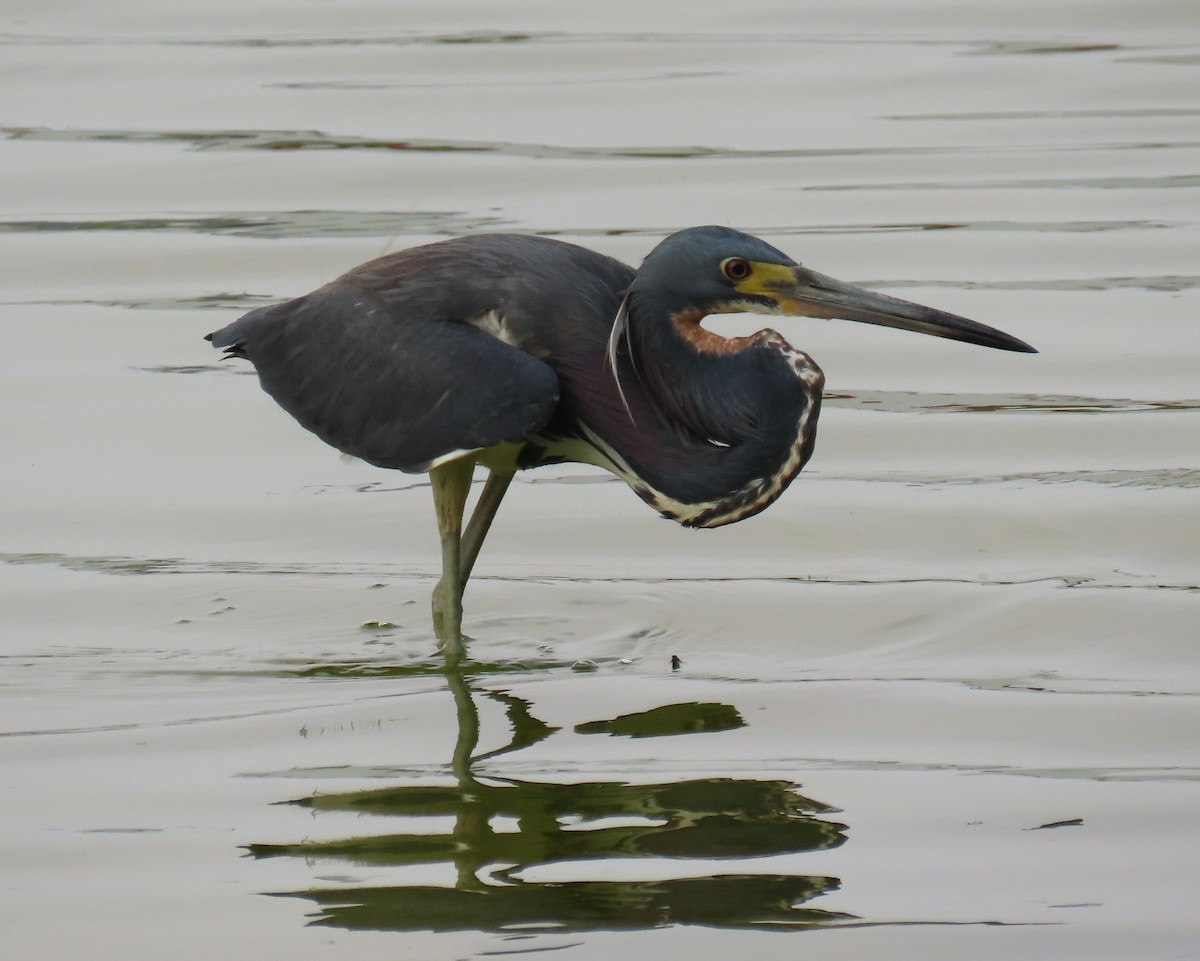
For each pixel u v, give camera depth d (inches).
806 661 423.2
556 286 422.3
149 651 433.4
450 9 1042.7
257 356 449.7
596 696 403.9
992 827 336.2
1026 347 401.7
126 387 608.4
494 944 298.5
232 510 524.7
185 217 744.3
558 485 547.8
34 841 336.8
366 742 380.2
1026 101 877.8
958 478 533.3
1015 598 452.1
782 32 987.9
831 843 331.6
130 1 1048.2
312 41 973.2
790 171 786.2
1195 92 881.5
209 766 368.8
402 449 418.6
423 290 426.6
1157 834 332.2
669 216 730.2
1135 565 470.0
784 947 296.8
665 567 485.4
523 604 463.2
